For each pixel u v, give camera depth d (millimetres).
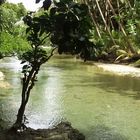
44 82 19328
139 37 31188
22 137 8438
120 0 36781
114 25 39344
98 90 17203
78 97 15156
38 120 10961
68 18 7059
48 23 7453
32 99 14344
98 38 33281
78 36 7141
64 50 7293
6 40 15945
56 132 8906
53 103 13719
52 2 6789
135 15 32281
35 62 8750
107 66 28812
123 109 12922
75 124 10680
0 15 18844
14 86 17109
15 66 27531
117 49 33188
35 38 8625
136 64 28922
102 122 10977
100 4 39094
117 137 9477
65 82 19594
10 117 11148
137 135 9680
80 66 29203
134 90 17359
